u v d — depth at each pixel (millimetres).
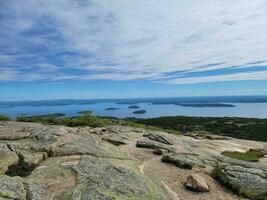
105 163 15188
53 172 13141
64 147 17203
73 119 37938
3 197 9164
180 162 17922
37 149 15828
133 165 16922
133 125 43906
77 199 10172
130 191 11867
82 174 12898
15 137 18250
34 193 10086
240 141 35719
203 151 23812
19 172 12820
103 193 10898
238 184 14602
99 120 39469
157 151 20844
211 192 14133
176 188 14156
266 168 18188
